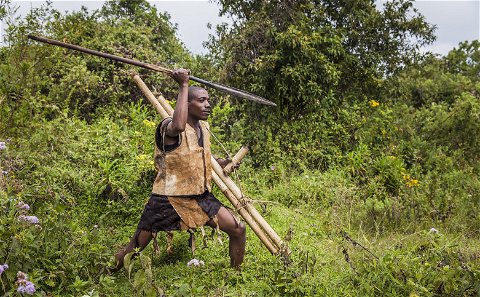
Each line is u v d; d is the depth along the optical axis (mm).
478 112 10969
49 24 9242
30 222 4141
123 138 7012
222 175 4918
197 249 5254
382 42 11078
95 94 9828
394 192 8266
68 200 5684
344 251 4914
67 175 6086
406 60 11336
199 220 4523
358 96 10977
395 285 4547
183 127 4227
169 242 4648
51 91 9055
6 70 7008
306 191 7434
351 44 10961
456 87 15398
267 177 8070
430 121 11547
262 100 4688
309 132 9336
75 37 10164
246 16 10773
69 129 7086
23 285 3574
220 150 7887
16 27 7277
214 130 7832
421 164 10055
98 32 10961
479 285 4414
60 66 9531
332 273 4934
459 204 7375
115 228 5770
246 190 7395
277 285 4484
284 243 4938
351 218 6836
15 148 6309
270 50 9945
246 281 4625
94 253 4441
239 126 9016
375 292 4594
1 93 6863
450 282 4480
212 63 10977
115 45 10805
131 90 10430
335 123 9703
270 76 9719
